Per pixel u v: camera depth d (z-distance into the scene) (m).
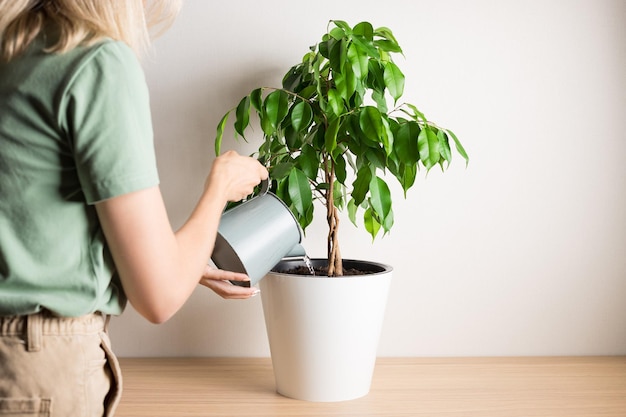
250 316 2.14
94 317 0.83
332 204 1.80
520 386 1.89
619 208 2.13
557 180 2.12
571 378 1.96
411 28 2.06
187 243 0.86
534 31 2.08
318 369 1.72
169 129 2.08
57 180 0.77
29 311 0.76
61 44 0.75
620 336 2.17
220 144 1.96
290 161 1.82
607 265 2.15
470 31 2.07
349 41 1.61
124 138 0.74
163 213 0.78
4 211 0.76
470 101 2.09
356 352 1.73
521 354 2.17
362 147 1.68
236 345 2.15
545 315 2.16
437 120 2.09
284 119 1.81
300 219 1.74
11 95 0.75
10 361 0.77
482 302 2.15
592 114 2.11
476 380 1.93
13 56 0.76
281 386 1.81
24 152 0.75
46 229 0.77
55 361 0.78
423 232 2.12
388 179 2.10
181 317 2.14
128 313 2.13
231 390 1.85
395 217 2.11
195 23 2.05
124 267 0.77
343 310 1.68
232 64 2.06
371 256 2.12
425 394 1.82
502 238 2.13
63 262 0.78
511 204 2.12
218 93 2.07
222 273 1.18
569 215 2.13
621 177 2.12
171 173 2.09
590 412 1.70
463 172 2.11
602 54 2.09
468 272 2.14
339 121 1.64
